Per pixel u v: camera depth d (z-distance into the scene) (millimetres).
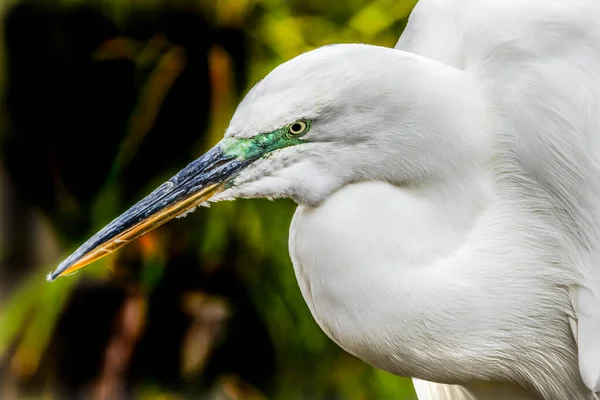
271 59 4590
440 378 4238
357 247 4211
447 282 4215
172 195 4227
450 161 4215
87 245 4238
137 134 4605
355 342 4230
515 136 4223
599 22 4230
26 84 4656
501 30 4234
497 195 4230
